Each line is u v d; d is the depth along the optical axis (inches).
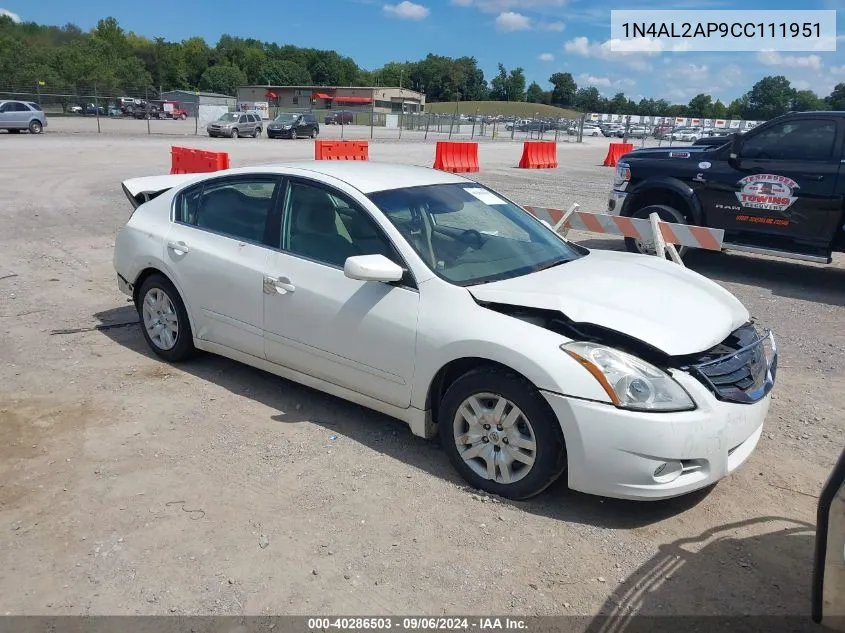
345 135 1859.0
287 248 175.5
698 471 131.0
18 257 341.4
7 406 179.3
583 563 124.3
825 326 280.1
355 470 152.6
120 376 200.4
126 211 484.4
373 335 155.1
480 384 139.9
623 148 1123.9
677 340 132.4
